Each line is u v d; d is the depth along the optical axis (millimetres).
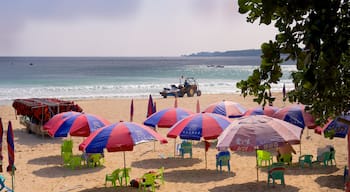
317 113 3045
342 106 2941
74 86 54094
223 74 88812
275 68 2553
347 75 2713
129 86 53656
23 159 15477
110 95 42438
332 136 3895
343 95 2873
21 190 11711
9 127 10445
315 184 11406
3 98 39938
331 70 2205
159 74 87438
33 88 50156
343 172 12570
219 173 12938
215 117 12578
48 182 12461
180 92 39688
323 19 2072
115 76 79000
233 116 16391
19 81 63594
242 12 2443
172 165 14188
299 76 2846
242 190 11055
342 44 2117
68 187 11922
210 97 38125
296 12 2283
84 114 14203
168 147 17250
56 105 19750
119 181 11805
